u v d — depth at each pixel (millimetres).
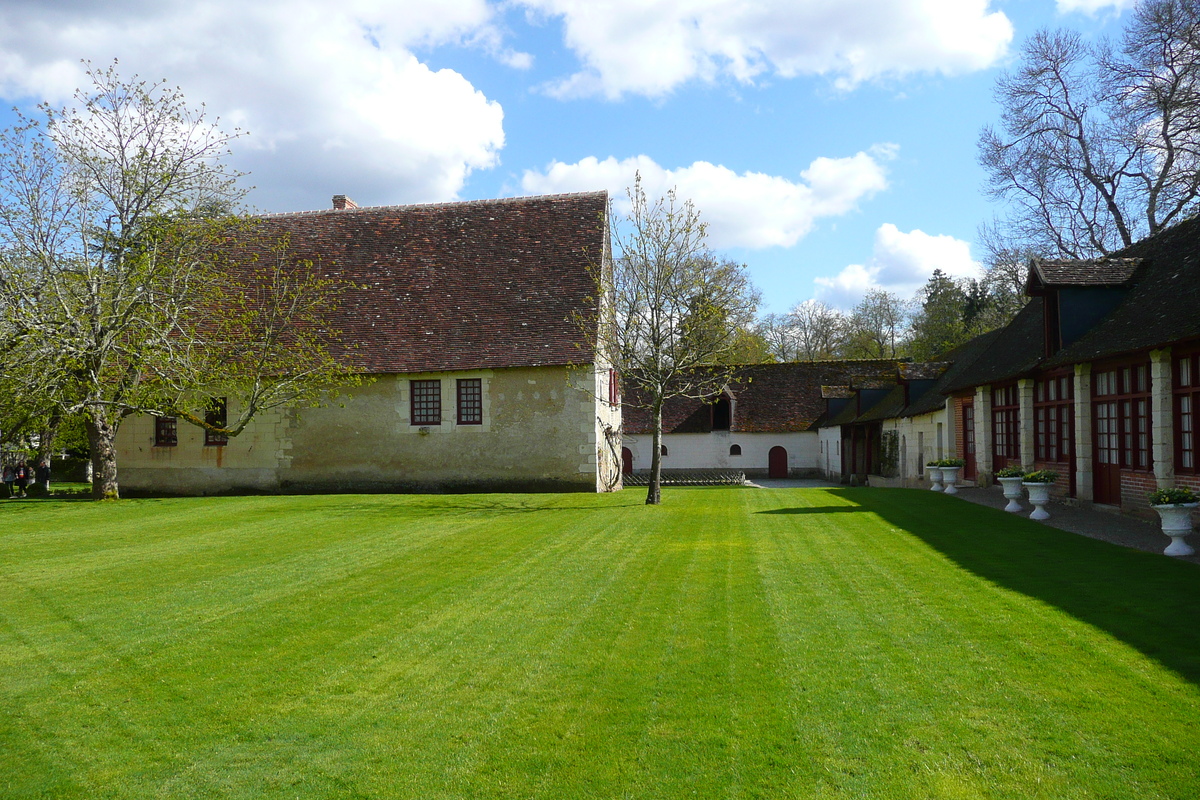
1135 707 4539
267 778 4215
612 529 12586
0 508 17438
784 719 4617
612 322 18812
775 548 10188
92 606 7895
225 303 21781
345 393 21422
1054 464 14320
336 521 14406
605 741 4449
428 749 4457
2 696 5477
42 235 17984
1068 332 13273
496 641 6336
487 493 20641
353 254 24000
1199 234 12258
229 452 21922
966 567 8445
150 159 18734
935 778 3883
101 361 18156
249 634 6746
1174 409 10328
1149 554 8727
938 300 51250
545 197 24781
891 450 26516
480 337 21391
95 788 4180
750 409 37625
